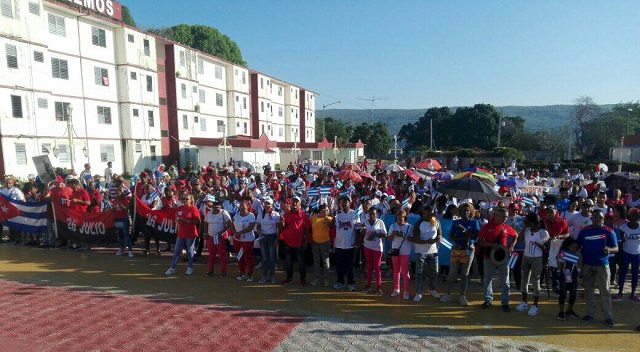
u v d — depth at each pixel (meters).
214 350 6.00
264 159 44.69
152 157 38.19
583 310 7.95
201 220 11.49
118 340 6.29
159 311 7.52
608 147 60.69
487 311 7.80
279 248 10.50
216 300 8.18
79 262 10.90
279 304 8.02
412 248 9.44
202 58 46.34
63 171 24.88
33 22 26.50
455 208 9.58
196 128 44.97
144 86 36.94
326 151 65.31
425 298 8.51
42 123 27.25
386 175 16.25
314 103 74.94
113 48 34.38
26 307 7.62
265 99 58.50
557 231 8.44
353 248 8.98
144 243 12.98
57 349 5.98
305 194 12.76
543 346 6.33
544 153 66.12
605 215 9.05
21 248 12.47
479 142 85.56
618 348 6.30
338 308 7.85
